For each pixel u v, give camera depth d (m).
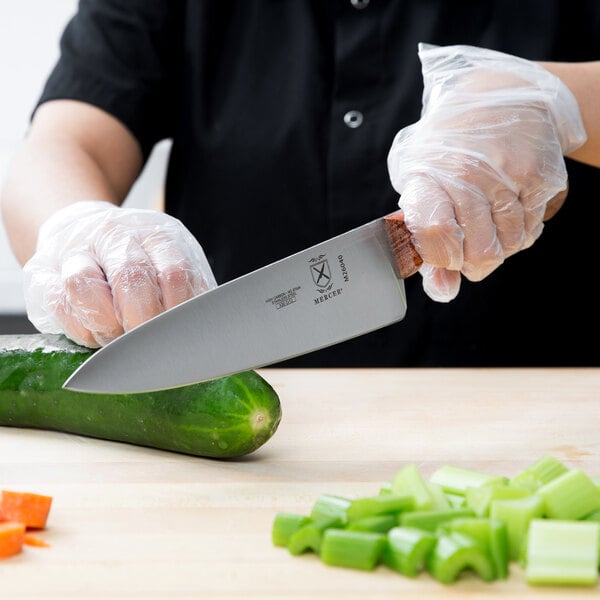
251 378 1.47
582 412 1.77
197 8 2.35
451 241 1.51
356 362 2.36
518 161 1.60
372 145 2.28
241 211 2.36
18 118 3.43
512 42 2.29
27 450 1.56
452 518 1.15
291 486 1.38
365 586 1.06
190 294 1.58
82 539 1.19
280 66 2.35
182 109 2.42
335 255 1.47
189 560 1.13
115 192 2.38
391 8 2.28
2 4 3.34
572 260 2.33
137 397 1.51
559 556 1.06
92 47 2.37
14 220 2.02
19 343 1.69
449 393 1.91
